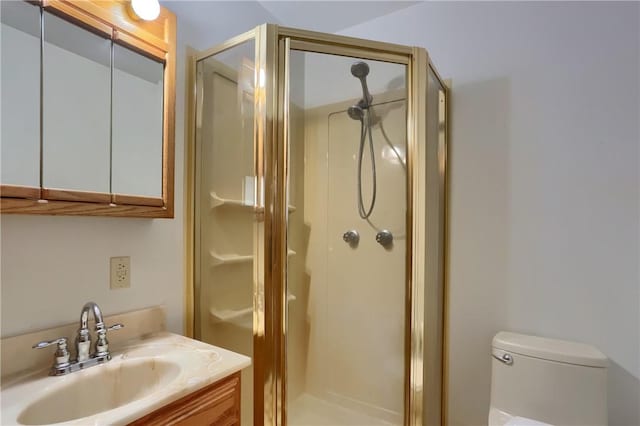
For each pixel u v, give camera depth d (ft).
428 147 4.61
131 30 3.67
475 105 5.10
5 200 2.73
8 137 2.81
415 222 4.44
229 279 4.25
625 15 4.17
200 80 4.54
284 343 4.10
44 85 3.05
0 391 2.60
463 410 5.09
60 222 3.22
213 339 4.39
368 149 4.80
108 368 3.06
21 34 2.92
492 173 4.96
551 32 4.59
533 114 4.69
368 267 4.95
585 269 4.36
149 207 3.79
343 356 5.04
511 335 4.60
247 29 5.41
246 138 4.12
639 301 4.07
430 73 4.67
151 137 3.87
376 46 4.23
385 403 4.79
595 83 4.32
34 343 2.98
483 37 5.06
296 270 4.50
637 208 4.09
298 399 4.52
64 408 2.75
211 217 4.44
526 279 4.71
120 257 3.70
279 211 4.07
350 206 4.96
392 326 4.76
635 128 4.11
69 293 3.28
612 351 4.20
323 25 6.23
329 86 4.43
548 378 4.02
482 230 5.01
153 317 3.96
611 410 4.18
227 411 3.00
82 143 3.30
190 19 4.51
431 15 5.48
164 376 3.10
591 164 4.33
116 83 3.58
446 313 5.24
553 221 4.55
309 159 4.58
